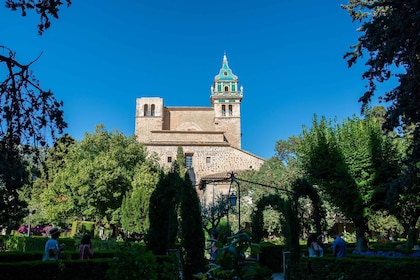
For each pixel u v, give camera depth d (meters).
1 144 7.47
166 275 7.27
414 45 9.48
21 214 7.80
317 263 11.19
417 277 9.13
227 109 65.44
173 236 13.35
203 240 12.82
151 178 37.75
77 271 9.63
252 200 36.78
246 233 5.42
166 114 66.19
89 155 39.41
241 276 5.31
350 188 18.95
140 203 33.81
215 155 55.41
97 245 20.09
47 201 35.91
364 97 11.48
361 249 18.84
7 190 7.39
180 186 13.48
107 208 37.31
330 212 34.31
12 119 7.53
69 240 24.12
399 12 9.80
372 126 19.77
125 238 35.12
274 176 36.34
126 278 6.61
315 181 20.14
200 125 65.94
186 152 55.22
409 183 10.00
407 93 9.38
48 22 7.93
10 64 7.53
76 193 35.53
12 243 29.36
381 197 18.58
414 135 9.87
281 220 14.77
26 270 9.02
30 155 8.00
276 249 19.53
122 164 40.41
